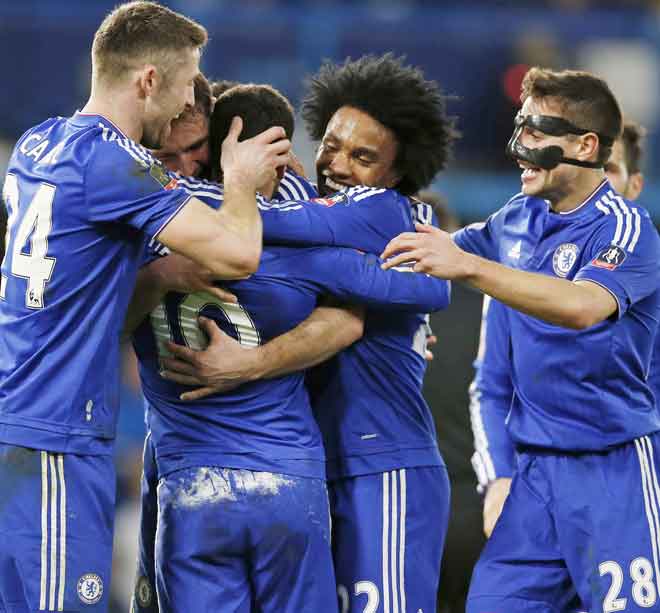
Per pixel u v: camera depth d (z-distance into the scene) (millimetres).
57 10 34438
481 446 15766
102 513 12852
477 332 18406
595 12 36938
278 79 34531
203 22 34438
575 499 14633
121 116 13062
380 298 13539
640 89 35500
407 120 14195
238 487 13094
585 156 14703
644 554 14500
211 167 13812
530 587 14711
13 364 12773
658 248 14492
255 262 12539
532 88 14867
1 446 12609
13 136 34438
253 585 13453
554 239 14859
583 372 14562
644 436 14844
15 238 12945
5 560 12477
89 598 12641
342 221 13461
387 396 14328
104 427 12914
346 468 14195
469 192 33438
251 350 13156
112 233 12797
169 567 13328
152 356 13695
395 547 14078
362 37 34719
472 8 38250
